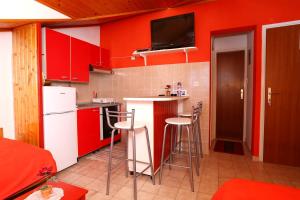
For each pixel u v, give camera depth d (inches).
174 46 132.7
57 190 49.0
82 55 134.0
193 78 135.7
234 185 40.6
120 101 162.6
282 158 113.4
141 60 153.5
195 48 127.6
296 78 108.0
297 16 106.5
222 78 178.1
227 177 97.3
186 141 137.5
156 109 95.9
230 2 122.9
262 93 116.7
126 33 158.2
